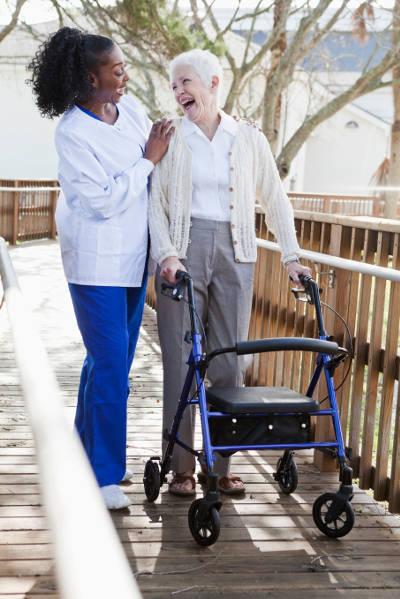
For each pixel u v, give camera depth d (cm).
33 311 929
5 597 260
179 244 346
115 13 1536
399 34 1639
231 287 357
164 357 363
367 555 310
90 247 335
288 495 376
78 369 652
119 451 346
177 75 340
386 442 370
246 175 350
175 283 331
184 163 343
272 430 313
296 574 291
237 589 277
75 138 327
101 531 66
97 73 327
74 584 60
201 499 308
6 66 2734
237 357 366
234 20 1639
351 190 3462
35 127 2945
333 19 1645
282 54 1688
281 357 484
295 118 2970
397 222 366
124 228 338
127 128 341
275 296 504
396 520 351
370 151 3428
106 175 329
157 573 287
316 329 438
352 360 398
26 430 467
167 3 1625
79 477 74
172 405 363
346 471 317
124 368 343
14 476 386
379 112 3934
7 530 318
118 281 339
